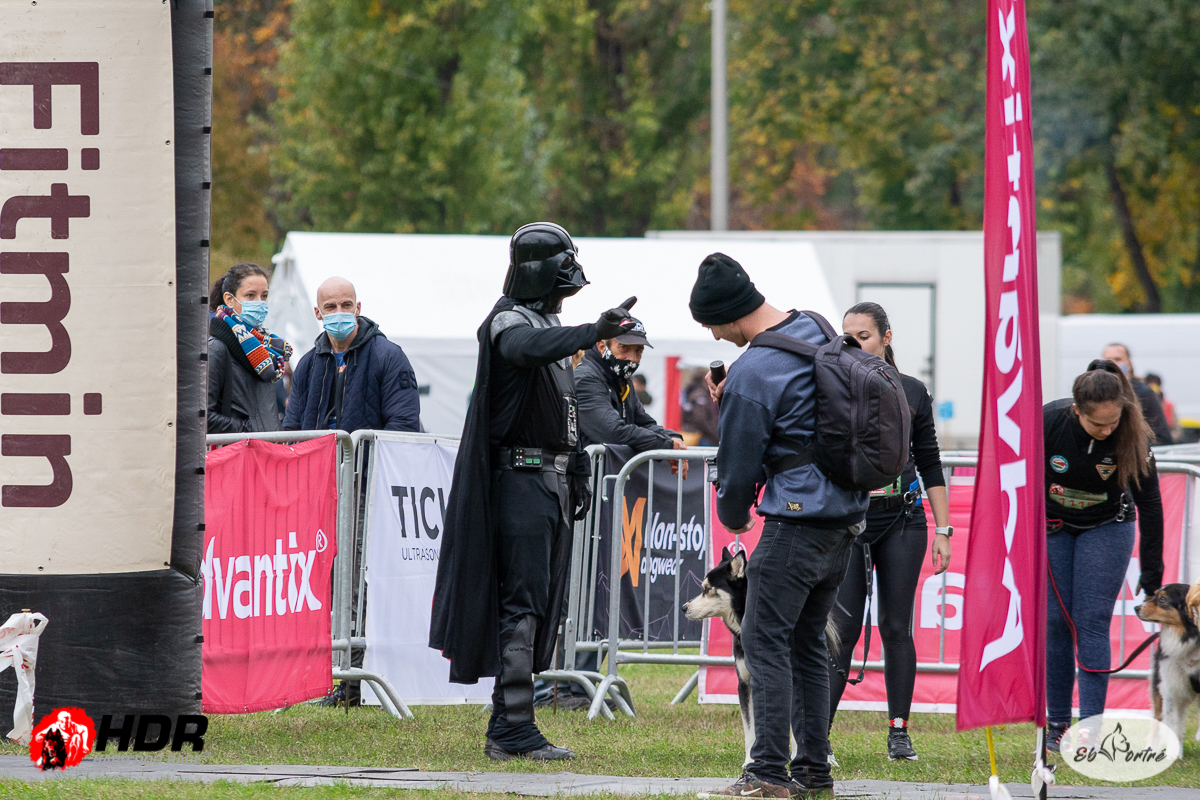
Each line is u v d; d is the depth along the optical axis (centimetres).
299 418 1897
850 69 8962
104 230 1355
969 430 4353
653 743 1555
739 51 9212
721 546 1919
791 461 1181
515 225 7831
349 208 7556
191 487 1377
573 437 1416
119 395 1359
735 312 1229
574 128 9025
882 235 4353
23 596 1372
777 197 9925
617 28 9131
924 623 1870
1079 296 11350
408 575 1811
